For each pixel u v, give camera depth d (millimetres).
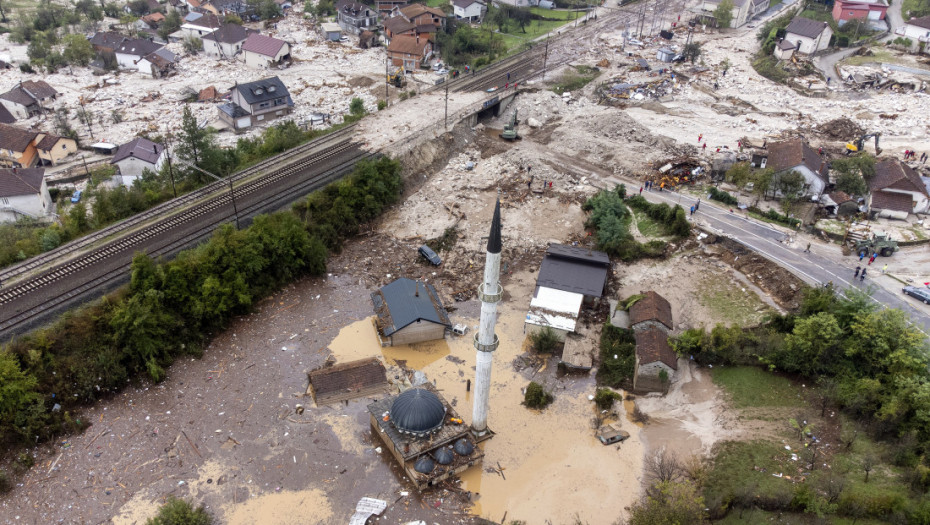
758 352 57469
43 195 88562
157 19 172750
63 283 59219
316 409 53156
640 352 55969
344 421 52188
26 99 121062
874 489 44562
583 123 104188
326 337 61469
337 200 75750
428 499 46094
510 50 144250
